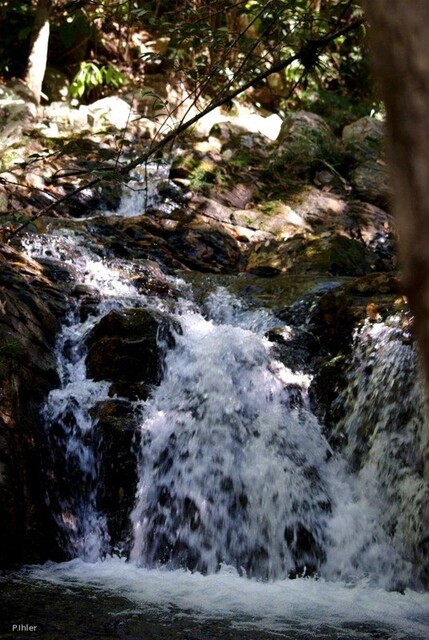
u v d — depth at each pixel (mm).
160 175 8844
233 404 5211
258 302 6473
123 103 9984
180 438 4980
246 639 3400
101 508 4785
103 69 10703
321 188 9562
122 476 4809
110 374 5250
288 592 4281
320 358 5812
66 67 11383
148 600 3889
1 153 8102
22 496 4398
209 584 4285
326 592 4363
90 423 4926
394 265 7820
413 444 4914
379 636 3568
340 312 5906
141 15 4352
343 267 7371
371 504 4945
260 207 8758
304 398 5570
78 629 3369
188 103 10461
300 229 8492
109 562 4617
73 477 4797
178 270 7043
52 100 10844
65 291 5875
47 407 4891
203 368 5371
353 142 10219
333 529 4809
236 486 4906
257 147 10055
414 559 4652
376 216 9102
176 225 7648
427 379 625
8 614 3514
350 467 5184
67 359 5398
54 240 6676
